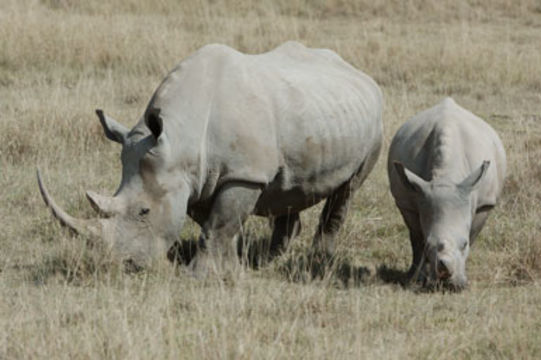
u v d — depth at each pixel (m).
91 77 46.75
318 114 24.53
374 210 30.39
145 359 17.31
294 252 26.41
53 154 33.56
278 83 24.17
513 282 24.12
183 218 22.38
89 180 31.20
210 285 22.73
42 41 50.66
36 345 17.92
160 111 22.12
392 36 62.88
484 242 27.61
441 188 22.02
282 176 24.16
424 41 59.53
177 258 25.02
